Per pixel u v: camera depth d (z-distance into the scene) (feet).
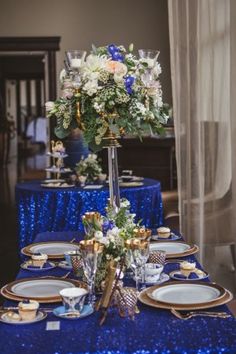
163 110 9.43
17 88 67.92
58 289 7.72
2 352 5.84
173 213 19.30
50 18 33.06
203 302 6.98
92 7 32.99
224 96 15.05
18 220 18.04
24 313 6.63
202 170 15.06
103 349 5.91
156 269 8.02
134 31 32.99
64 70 9.31
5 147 53.83
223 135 15.17
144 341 6.08
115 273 6.86
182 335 6.22
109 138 9.05
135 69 8.86
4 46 32.96
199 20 14.80
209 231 15.48
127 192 17.28
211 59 14.90
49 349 5.90
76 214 17.19
